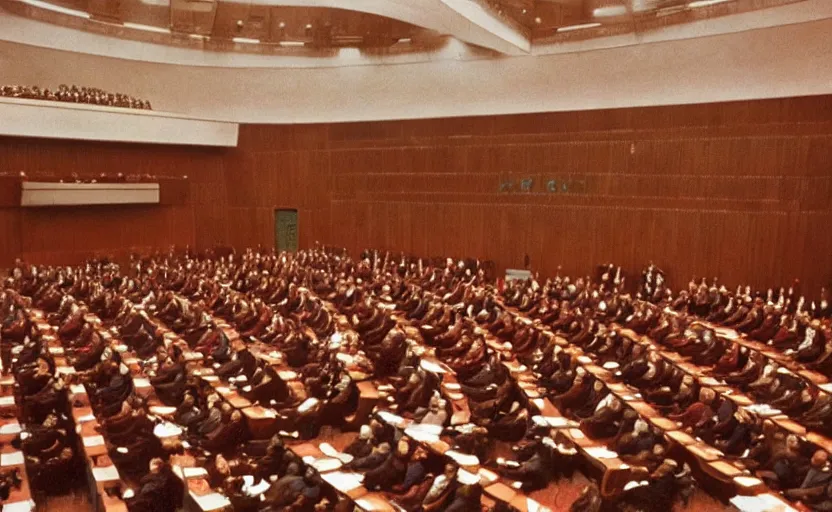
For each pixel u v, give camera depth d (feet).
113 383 37.99
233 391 36.47
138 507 25.61
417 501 26.14
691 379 35.91
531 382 36.47
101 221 88.69
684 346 44.62
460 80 84.48
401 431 30.35
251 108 96.73
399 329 47.80
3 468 26.27
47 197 79.46
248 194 99.19
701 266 69.51
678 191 70.44
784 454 27.78
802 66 61.36
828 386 36.24
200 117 95.40
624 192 74.08
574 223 77.82
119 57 86.63
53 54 83.66
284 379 38.50
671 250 71.26
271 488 26.18
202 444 31.60
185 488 25.26
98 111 81.61
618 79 72.95
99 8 79.00
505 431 32.96
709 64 66.59
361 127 92.89
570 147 77.51
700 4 62.90
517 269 82.48
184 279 68.85
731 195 67.21
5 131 75.00
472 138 84.79
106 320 56.70
